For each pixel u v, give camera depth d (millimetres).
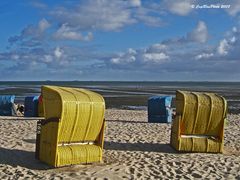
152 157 10820
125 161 10242
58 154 8984
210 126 11422
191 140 11398
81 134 9406
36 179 8227
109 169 9242
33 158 10031
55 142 8945
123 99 49312
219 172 9336
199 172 9273
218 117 11359
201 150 11406
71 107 8945
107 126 16953
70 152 9164
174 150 11914
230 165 10031
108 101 44812
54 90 9133
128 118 22297
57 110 8953
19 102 38250
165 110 19406
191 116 11281
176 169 9516
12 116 22344
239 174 9195
